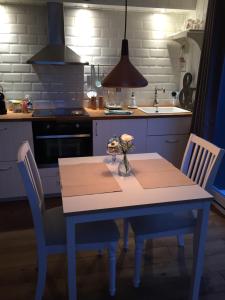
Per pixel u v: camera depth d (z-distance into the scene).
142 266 2.01
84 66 3.31
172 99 3.65
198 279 1.66
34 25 3.05
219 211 2.79
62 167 1.89
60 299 1.73
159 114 3.06
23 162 1.41
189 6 3.16
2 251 2.18
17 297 1.74
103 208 1.34
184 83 3.44
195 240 1.63
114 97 3.52
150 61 3.48
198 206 1.49
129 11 3.24
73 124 2.85
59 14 2.87
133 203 1.39
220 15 2.48
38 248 1.55
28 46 3.10
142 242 1.70
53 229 1.64
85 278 1.90
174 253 2.16
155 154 2.22
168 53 3.50
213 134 2.79
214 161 1.70
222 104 2.83
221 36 2.52
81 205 1.37
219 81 2.63
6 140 2.76
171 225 1.70
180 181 1.67
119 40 3.31
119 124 2.97
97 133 2.94
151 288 1.82
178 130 3.16
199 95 2.85
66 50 2.89
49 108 3.32
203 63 2.75
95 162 2.00
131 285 1.84
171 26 3.41
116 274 1.93
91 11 3.15
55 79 3.27
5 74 3.13
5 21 2.99
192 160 2.02
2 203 2.97
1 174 2.86
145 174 1.78
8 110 3.11
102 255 2.13
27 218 2.67
